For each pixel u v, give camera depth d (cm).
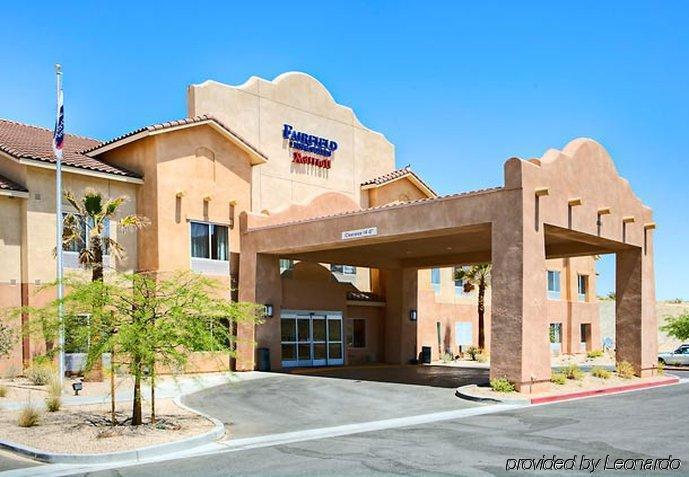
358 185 3675
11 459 1196
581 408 1745
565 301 4516
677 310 6444
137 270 2598
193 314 1434
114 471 1098
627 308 2750
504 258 2014
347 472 1034
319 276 3203
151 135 2581
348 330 3284
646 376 2703
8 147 2380
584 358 4212
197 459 1184
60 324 1382
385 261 3275
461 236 2605
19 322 2239
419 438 1330
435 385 2233
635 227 2681
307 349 3028
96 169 2478
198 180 2723
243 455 1207
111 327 1381
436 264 3194
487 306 4175
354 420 1606
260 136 3180
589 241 2512
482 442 1260
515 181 2009
